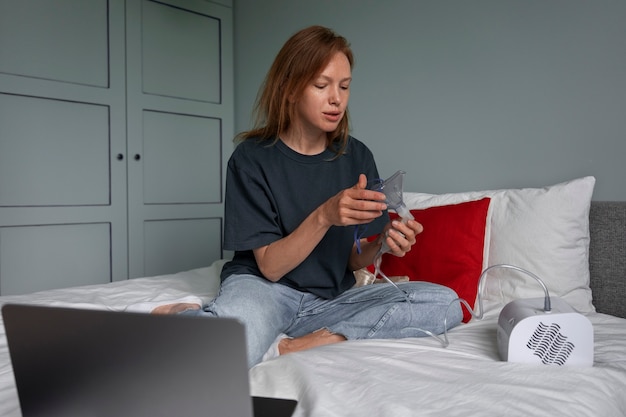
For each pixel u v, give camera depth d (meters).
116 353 0.57
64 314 0.57
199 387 0.54
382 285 1.30
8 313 0.60
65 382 0.61
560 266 1.46
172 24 2.84
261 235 1.22
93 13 2.55
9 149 2.32
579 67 1.63
